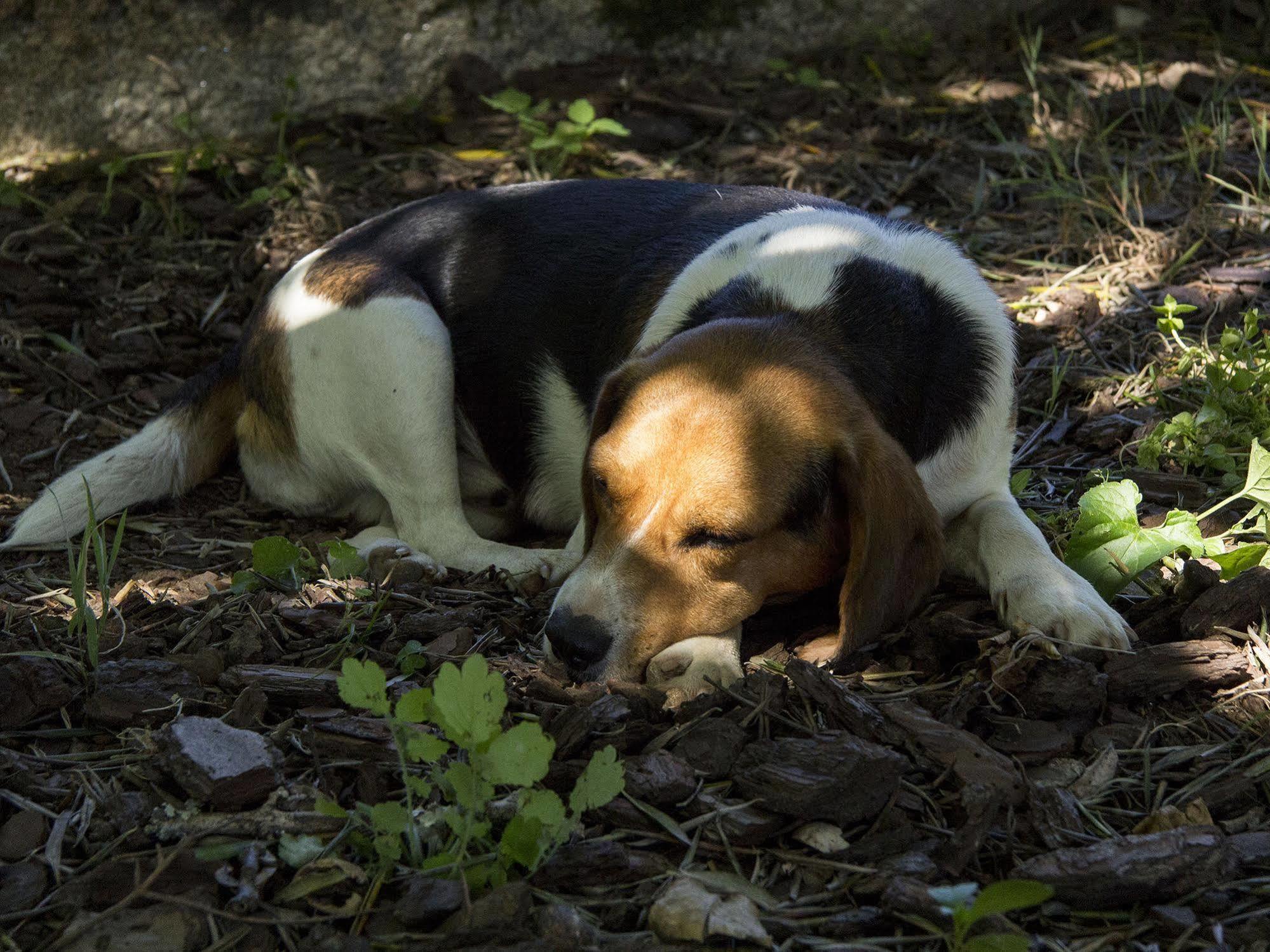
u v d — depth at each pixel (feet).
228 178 8.50
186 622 6.43
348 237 7.22
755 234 6.67
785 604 6.42
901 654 6.25
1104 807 5.92
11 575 6.73
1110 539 6.42
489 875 5.67
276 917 5.65
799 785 5.80
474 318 7.00
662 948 5.58
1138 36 10.38
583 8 9.60
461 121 9.30
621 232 6.89
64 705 6.15
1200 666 6.13
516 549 6.88
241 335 7.48
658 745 5.97
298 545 6.80
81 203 8.29
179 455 7.19
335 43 9.07
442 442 6.95
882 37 10.15
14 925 5.66
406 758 5.94
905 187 8.43
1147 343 7.50
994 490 6.61
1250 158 8.61
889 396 6.32
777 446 6.02
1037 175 8.64
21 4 8.33
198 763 5.85
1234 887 5.72
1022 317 7.70
